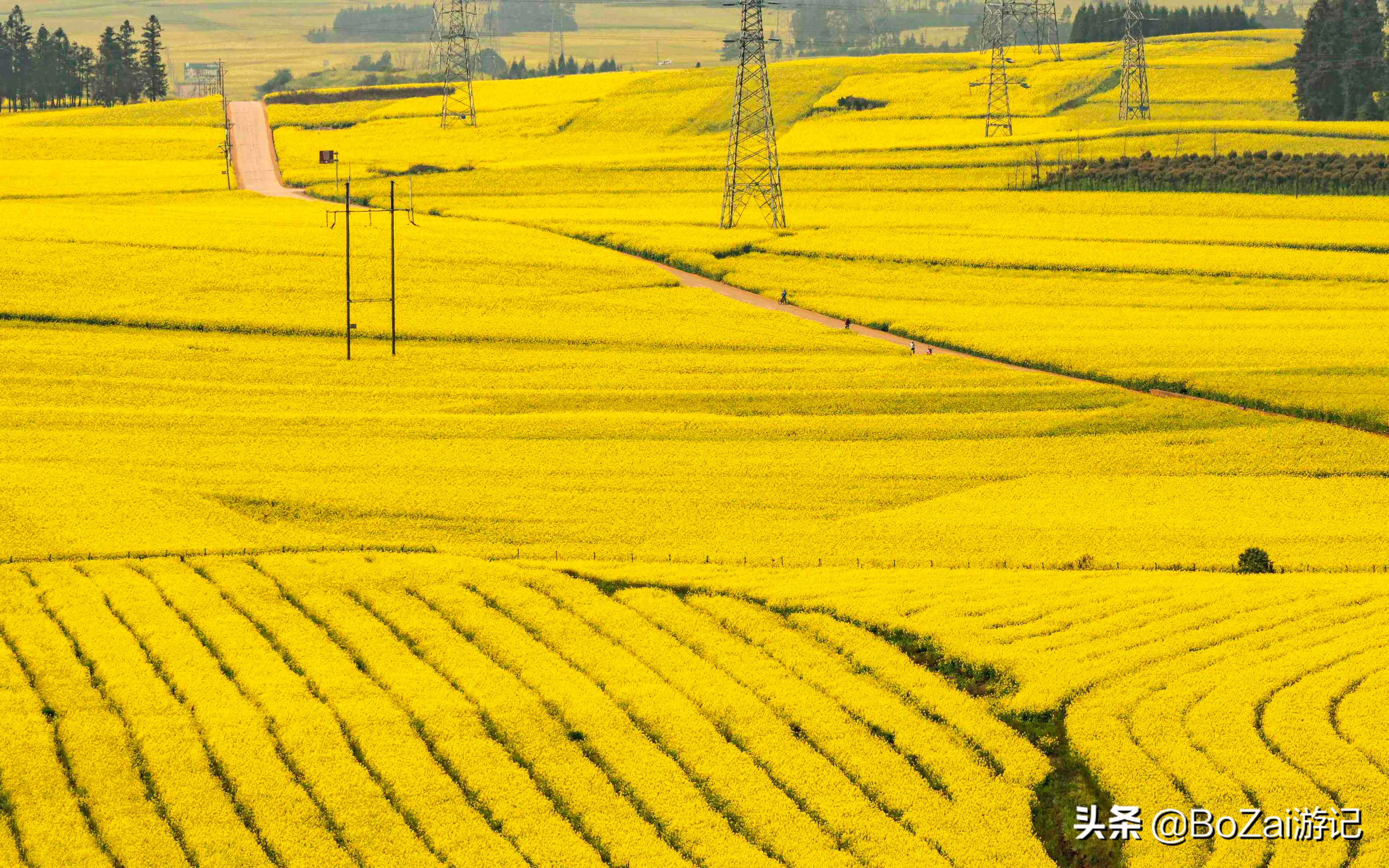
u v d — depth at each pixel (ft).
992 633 540.52
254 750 449.06
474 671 508.53
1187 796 430.61
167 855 399.44
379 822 414.21
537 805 423.64
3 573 594.65
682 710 478.18
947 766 450.30
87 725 466.70
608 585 602.03
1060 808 437.58
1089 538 653.71
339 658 519.19
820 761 450.30
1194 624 545.03
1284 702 475.72
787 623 558.56
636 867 395.75
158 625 542.57
